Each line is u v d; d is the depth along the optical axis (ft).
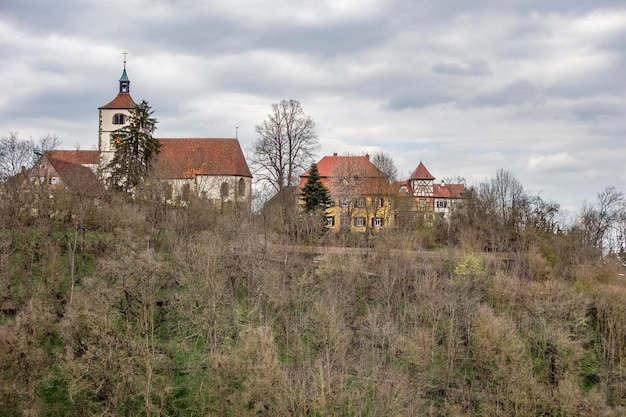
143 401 113.50
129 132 238.27
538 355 144.46
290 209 229.66
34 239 161.07
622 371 139.74
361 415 106.73
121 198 199.11
